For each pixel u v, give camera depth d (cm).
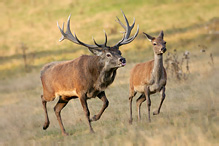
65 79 3234
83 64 3138
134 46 7781
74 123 3719
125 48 7719
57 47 8969
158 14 10169
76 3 12044
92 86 3117
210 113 3127
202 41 7731
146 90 3278
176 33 8594
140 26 9194
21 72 7988
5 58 9162
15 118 4500
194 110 3344
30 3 12962
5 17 12094
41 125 4034
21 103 5416
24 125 4128
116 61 2966
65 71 3247
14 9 12650
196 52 6781
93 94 3164
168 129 2709
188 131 2634
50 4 12519
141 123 3144
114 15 10225
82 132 3278
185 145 2305
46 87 3456
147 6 10956
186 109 3394
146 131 2756
